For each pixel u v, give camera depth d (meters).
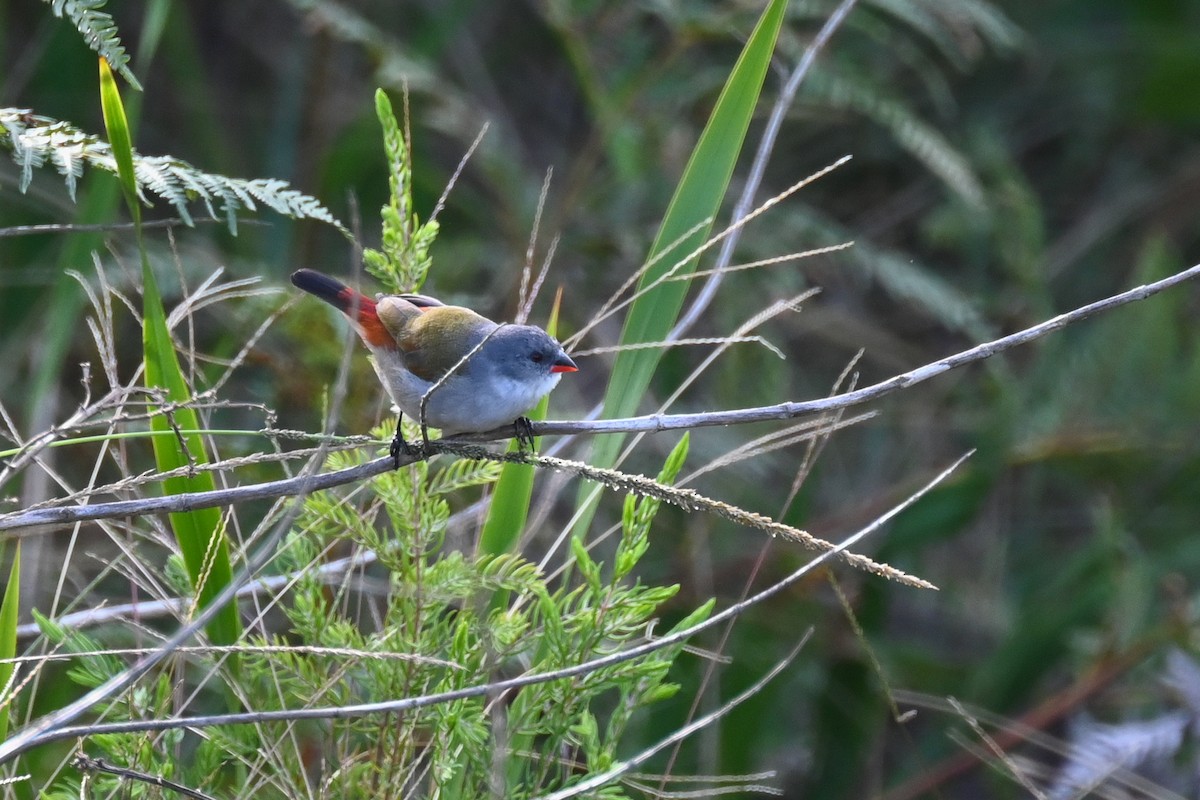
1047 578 13.14
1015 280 14.62
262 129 14.89
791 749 11.58
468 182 14.36
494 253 13.13
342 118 14.16
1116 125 15.91
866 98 12.54
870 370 14.84
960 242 14.50
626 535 6.11
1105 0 15.66
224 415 10.11
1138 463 11.91
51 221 11.72
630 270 13.18
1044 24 15.79
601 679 5.89
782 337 14.16
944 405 14.34
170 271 10.84
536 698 5.95
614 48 13.23
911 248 15.47
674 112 13.23
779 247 13.07
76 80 13.03
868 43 14.91
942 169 12.34
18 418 10.94
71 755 6.13
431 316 7.50
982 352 6.44
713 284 7.80
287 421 9.98
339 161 12.85
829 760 11.41
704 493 11.52
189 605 6.46
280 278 11.75
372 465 6.06
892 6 12.24
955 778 10.95
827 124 15.27
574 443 11.02
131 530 6.83
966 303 12.77
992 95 16.11
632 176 12.20
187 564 6.34
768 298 12.78
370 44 12.12
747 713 10.48
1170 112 15.34
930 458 13.82
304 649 5.41
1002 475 12.61
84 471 10.16
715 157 7.24
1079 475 12.20
